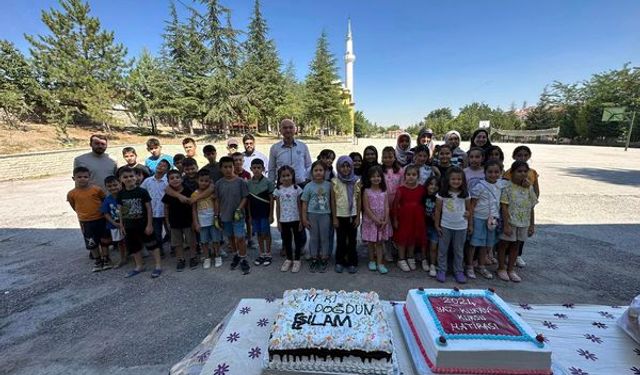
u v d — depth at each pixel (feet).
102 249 13.20
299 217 12.84
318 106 85.46
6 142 41.27
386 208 12.44
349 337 4.87
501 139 154.10
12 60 50.06
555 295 10.60
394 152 13.71
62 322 9.43
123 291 11.34
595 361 5.18
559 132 121.70
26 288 11.61
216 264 13.37
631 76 97.81
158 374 7.30
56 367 7.55
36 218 21.01
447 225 11.43
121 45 58.39
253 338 5.59
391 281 11.85
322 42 83.51
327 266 13.34
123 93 60.70
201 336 8.70
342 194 12.36
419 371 4.58
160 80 65.77
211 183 13.12
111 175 13.32
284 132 14.03
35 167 36.81
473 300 5.83
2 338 8.70
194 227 12.88
